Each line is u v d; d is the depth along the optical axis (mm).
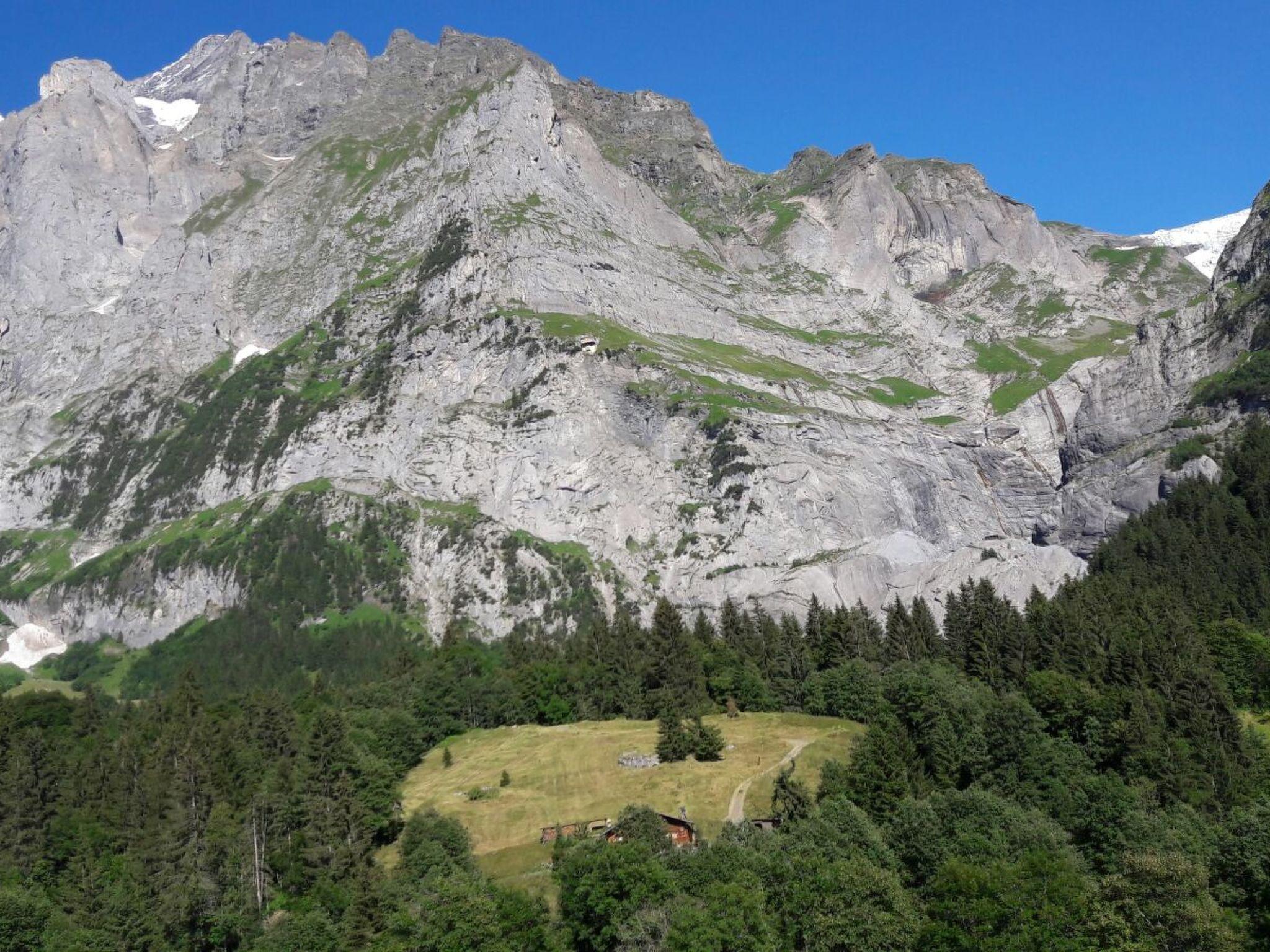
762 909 89438
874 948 88125
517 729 153625
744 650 166125
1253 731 123750
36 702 165250
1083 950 84000
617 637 176875
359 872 107125
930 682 128250
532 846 112375
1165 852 94375
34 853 115938
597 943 90938
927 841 98625
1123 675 134000
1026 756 114750
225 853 112812
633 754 130000
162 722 152625
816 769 121438
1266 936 87812
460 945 89562
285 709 145500
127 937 102750
